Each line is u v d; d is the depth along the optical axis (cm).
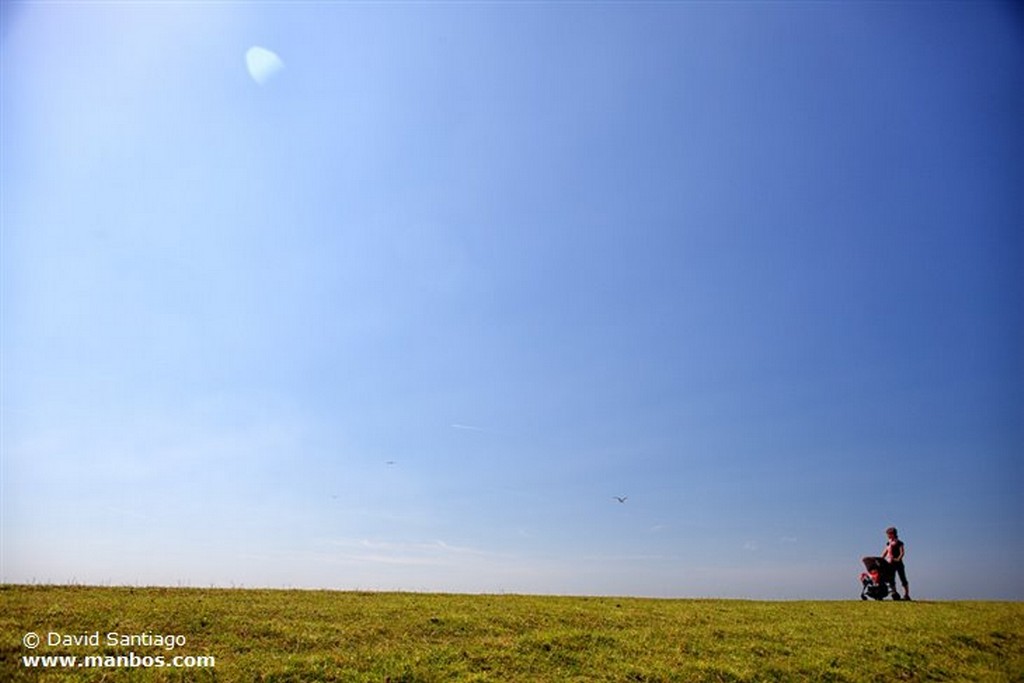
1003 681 1620
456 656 1516
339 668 1396
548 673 1475
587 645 1658
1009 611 2383
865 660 1678
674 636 1791
